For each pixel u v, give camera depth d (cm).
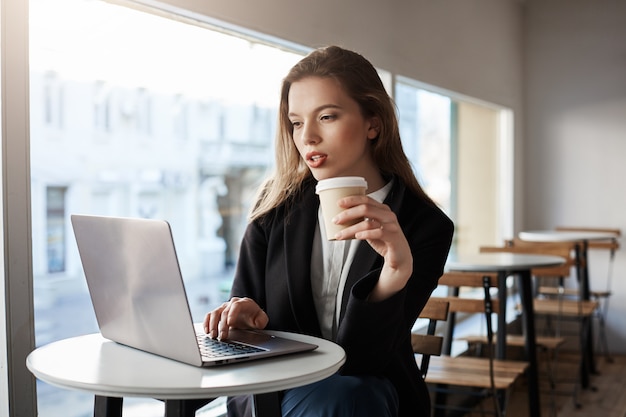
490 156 544
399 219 155
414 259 151
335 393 135
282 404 140
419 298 149
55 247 815
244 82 336
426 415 159
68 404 262
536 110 560
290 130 164
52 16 223
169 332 122
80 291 811
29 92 183
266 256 167
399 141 160
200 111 840
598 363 506
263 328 154
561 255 396
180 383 108
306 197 163
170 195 877
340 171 148
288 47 298
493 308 264
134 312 130
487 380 268
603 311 540
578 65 545
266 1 271
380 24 354
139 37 275
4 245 177
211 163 847
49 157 820
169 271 117
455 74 442
